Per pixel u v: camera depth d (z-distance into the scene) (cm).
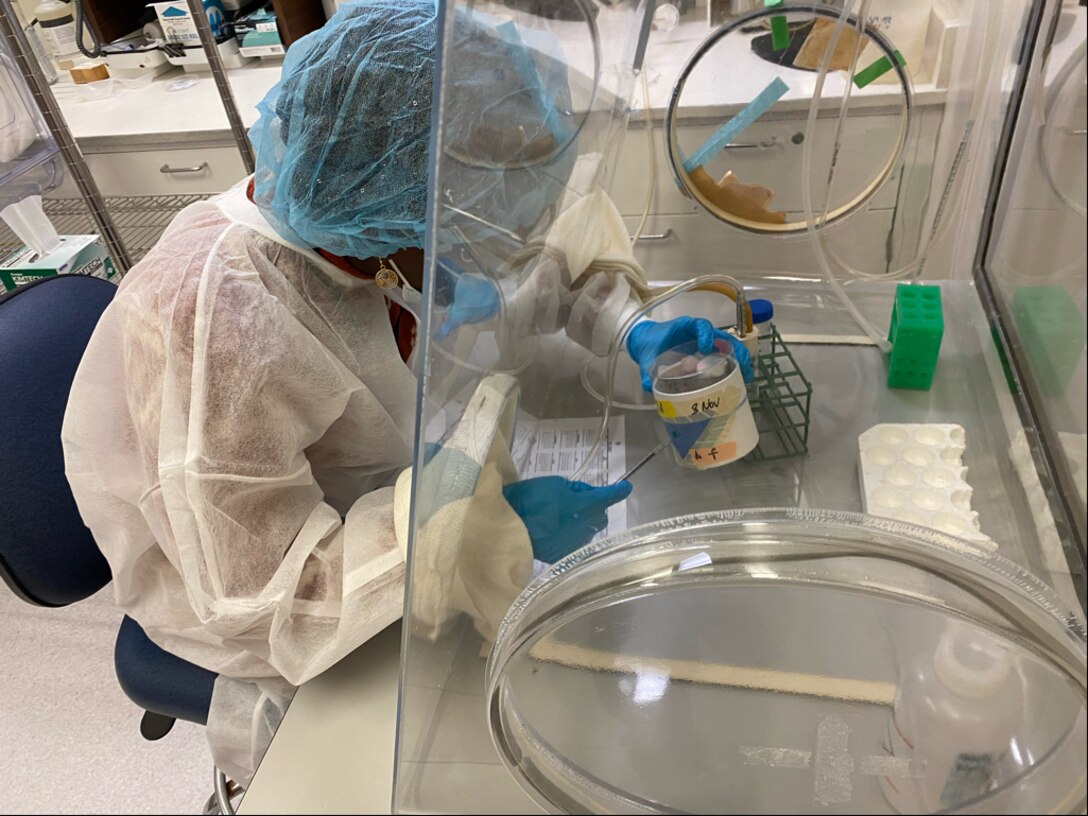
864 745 51
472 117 51
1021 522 69
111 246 150
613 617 58
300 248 83
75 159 141
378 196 71
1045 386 70
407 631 51
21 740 129
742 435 76
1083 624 54
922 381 86
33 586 82
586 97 82
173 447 71
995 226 94
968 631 54
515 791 51
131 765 126
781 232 111
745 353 86
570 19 71
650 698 54
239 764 84
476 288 57
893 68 101
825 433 82
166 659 88
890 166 107
